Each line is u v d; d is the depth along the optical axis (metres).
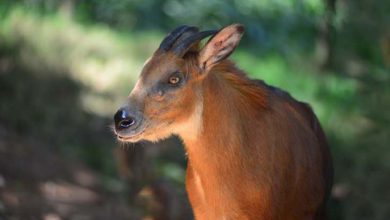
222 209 8.06
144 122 7.67
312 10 16.11
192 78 7.73
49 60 17.81
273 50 21.83
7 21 18.08
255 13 21.36
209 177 8.01
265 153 8.01
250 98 8.05
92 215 13.36
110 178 15.38
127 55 22.42
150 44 23.56
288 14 20.38
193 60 7.73
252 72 20.48
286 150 8.13
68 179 14.81
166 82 7.68
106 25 25.12
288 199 8.22
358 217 12.78
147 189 12.98
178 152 16.88
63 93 17.66
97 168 16.06
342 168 13.73
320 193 8.57
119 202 14.04
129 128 7.64
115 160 15.41
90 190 14.59
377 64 15.69
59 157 15.71
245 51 22.23
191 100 7.77
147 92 7.67
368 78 15.00
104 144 16.91
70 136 16.73
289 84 19.31
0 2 18.62
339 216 12.71
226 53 7.71
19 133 16.06
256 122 8.02
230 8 20.77
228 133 7.91
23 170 14.36
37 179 14.22
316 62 19.69
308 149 8.39
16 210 12.65
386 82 14.48
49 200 13.54
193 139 7.93
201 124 7.86
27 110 16.53
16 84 16.70
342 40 16.69
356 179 13.21
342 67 17.70
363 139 14.04
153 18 26.39
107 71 20.55
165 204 12.81
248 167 7.97
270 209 8.08
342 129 14.91
